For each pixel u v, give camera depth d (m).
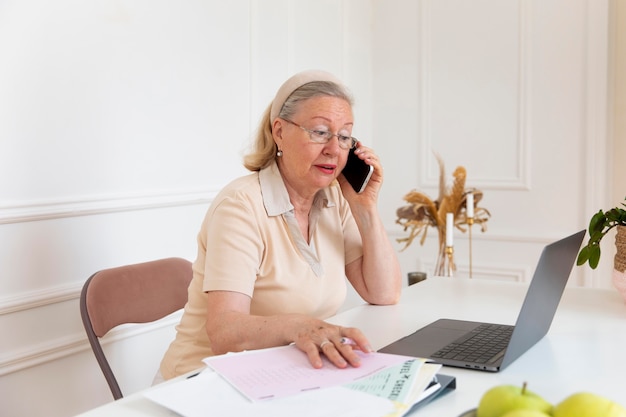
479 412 0.95
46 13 2.43
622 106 3.91
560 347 1.59
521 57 4.03
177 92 2.98
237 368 1.33
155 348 2.92
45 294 2.45
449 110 4.25
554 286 1.59
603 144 3.89
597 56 3.86
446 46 4.23
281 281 1.87
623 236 1.94
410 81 4.35
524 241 4.09
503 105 4.10
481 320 1.85
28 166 2.40
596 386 1.34
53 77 2.46
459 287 2.29
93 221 2.64
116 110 2.71
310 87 1.87
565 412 0.90
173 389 1.24
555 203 4.01
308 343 1.40
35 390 2.46
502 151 4.12
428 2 4.26
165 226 2.96
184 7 3.00
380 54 4.43
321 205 2.01
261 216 1.86
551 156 4.00
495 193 4.16
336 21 4.07
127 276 2.18
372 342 1.65
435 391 1.25
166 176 2.95
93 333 2.06
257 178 1.94
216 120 3.20
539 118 4.02
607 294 2.17
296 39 3.74
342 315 1.92
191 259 3.09
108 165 2.68
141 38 2.80
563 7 3.93
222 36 3.22
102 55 2.64
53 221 2.49
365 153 2.00
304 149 1.85
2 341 2.36
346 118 1.88
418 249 4.40
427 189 4.34
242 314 1.64
